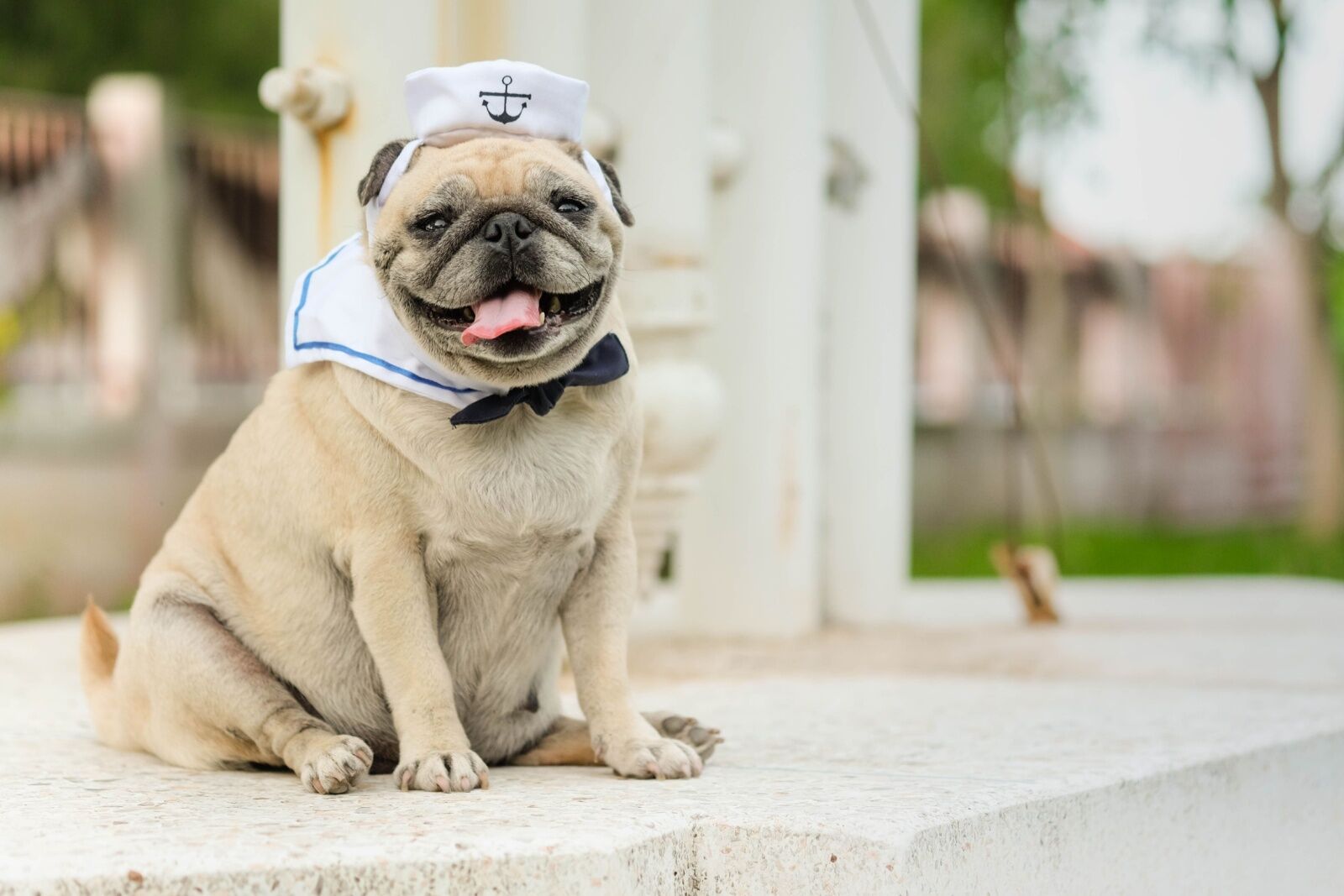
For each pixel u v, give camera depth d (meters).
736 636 2.91
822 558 3.26
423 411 1.76
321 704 1.86
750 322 2.89
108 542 5.11
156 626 1.85
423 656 1.78
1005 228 7.87
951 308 7.79
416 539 1.79
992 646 2.81
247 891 1.53
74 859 1.55
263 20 7.62
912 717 2.14
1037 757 1.91
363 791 1.75
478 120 1.82
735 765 1.87
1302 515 7.64
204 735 1.85
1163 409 8.35
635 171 2.58
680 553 2.96
